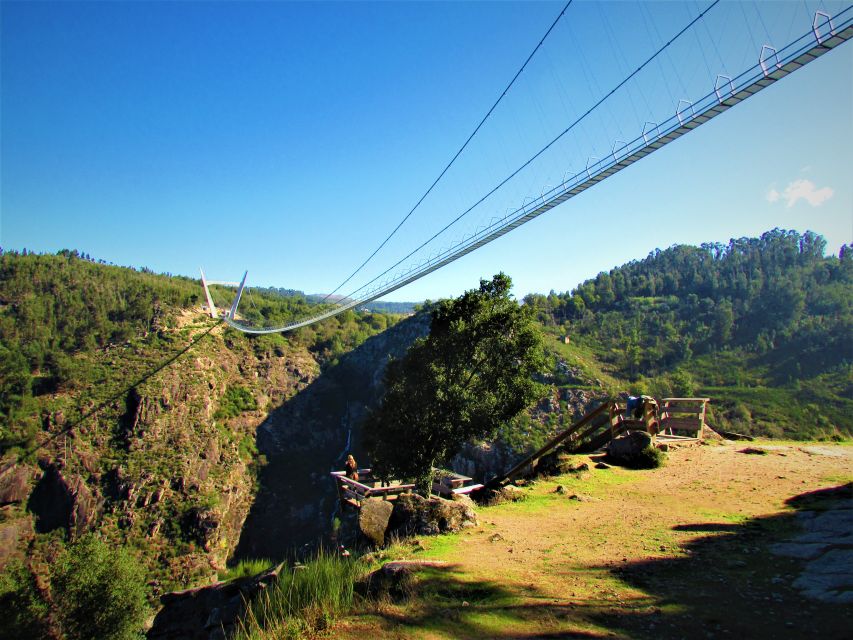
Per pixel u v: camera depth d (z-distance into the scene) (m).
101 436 90.81
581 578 6.21
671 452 15.23
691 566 6.31
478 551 7.64
